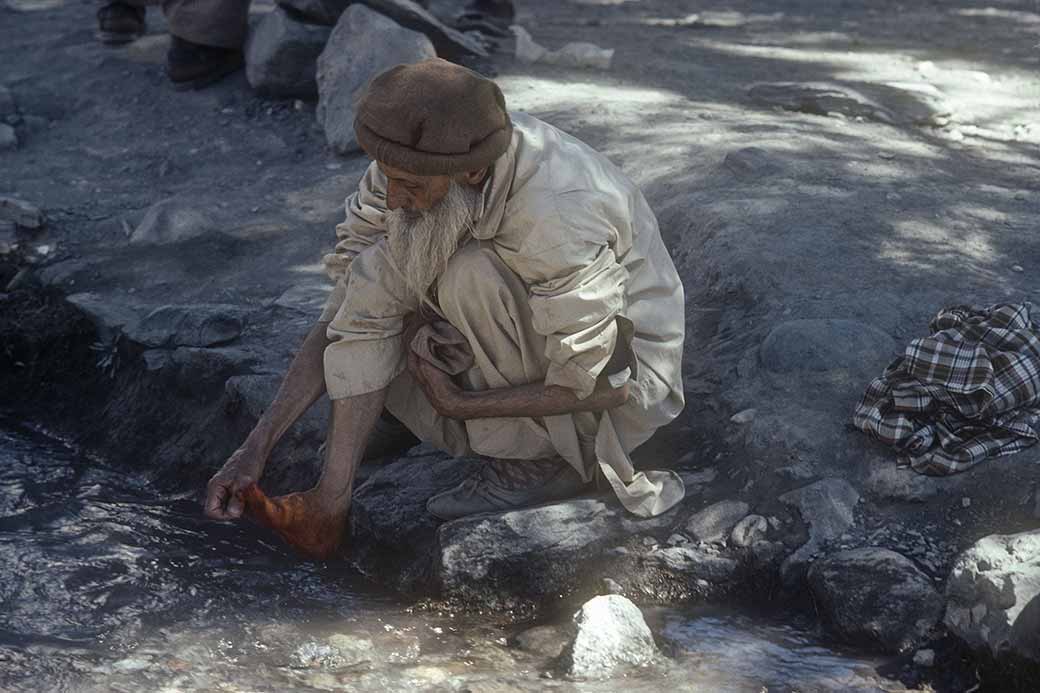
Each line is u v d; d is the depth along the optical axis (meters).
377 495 4.10
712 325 4.78
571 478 3.90
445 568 3.71
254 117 7.46
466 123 3.16
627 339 3.48
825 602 3.51
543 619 3.68
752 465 3.96
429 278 3.47
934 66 8.73
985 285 4.85
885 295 4.74
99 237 6.21
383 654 3.48
